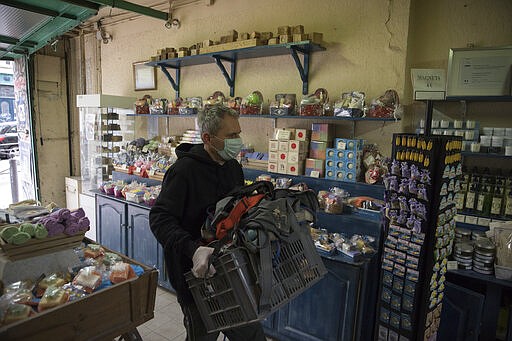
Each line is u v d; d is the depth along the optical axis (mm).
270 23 2904
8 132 9570
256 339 1543
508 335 1939
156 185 3363
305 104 2461
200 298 1228
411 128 2422
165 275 2990
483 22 2176
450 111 2301
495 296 1964
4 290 1257
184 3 3500
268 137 2992
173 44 3682
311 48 2566
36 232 1379
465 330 2014
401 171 1887
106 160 4020
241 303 1072
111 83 4465
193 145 1521
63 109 4953
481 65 2016
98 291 1271
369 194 2230
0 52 4117
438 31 2318
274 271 1099
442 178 1770
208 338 1482
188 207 1383
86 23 4590
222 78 3287
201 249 1119
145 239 3102
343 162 2326
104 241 3537
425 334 1917
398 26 2287
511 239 1899
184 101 3395
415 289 1862
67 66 4945
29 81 4531
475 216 2113
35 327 1095
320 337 2104
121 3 3035
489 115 2188
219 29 3258
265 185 1312
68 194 4797
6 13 2488
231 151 1409
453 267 2010
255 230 1063
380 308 2049
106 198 3441
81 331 1225
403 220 1891
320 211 2291
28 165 4879
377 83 2398
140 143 3842
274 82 2928
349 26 2486
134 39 4098
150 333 2428
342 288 1995
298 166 2480
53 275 1377
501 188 2047
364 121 2467
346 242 2082
